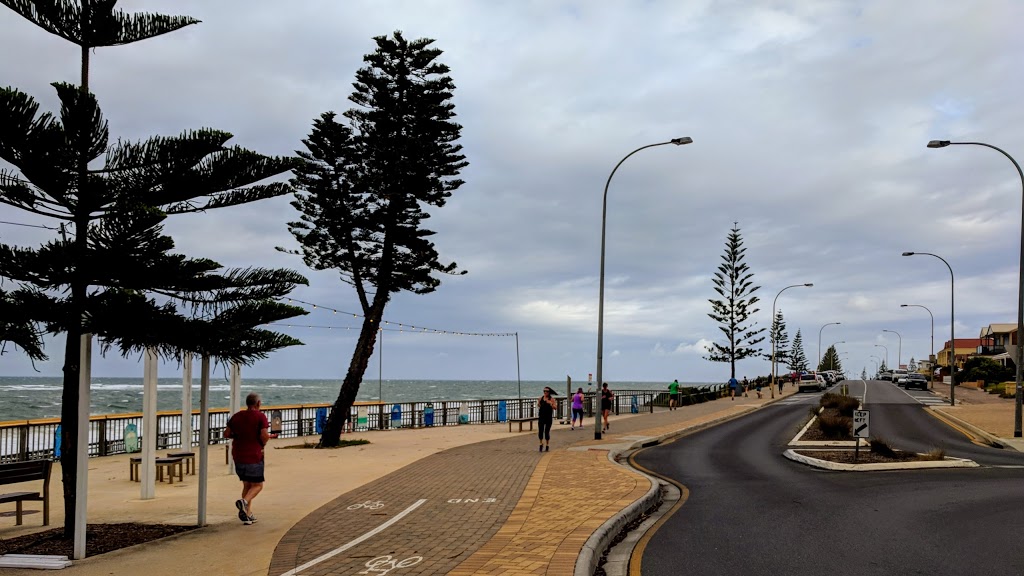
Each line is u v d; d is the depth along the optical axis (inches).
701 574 297.9
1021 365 1016.9
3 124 319.3
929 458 720.3
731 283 3272.6
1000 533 375.9
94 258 354.0
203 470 411.2
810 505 472.7
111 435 853.2
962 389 2738.7
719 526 403.5
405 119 1090.1
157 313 367.9
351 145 1068.5
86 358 334.6
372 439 1043.3
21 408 2156.7
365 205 1076.5
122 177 376.8
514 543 336.8
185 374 725.9
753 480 606.9
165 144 365.7
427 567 296.7
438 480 574.9
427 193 1091.9
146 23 380.5
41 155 338.0
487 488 525.3
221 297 405.4
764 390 3125.0
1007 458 788.6
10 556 328.8
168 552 337.1
